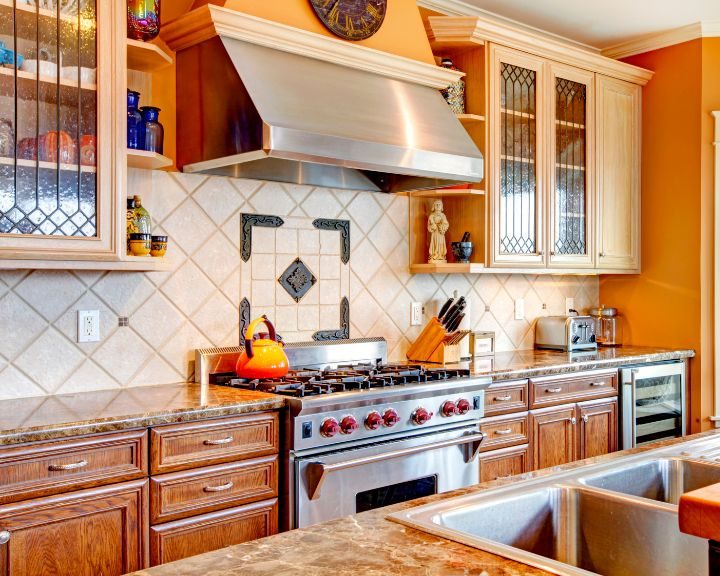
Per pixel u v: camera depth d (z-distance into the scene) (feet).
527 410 10.66
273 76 8.21
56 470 6.21
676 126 13.66
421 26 10.16
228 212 9.58
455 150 9.43
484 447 10.00
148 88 8.86
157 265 7.91
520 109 11.84
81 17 7.24
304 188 10.39
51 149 7.00
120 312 8.64
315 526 3.76
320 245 10.57
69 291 8.23
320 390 7.99
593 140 13.07
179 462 7.00
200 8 8.01
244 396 7.86
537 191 12.07
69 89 7.14
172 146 9.07
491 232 11.41
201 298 9.34
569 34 13.66
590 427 11.62
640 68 13.69
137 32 7.94
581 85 12.93
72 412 6.84
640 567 4.15
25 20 6.90
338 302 10.79
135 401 7.53
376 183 11.08
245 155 7.87
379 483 8.41
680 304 13.65
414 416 8.71
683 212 13.58
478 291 12.77
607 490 4.40
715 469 4.99
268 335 9.50
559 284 14.24
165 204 9.00
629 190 13.89
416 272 11.75
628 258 13.89
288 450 7.72
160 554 6.84
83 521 6.35
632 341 14.43
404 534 3.61
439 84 10.19
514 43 11.56
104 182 7.30
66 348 8.20
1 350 7.74
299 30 8.48
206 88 8.48
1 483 5.90
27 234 6.79
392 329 11.49
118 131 7.41
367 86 9.17
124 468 6.63
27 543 6.02
